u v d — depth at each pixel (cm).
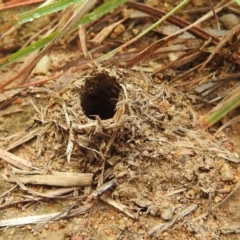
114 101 31
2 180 31
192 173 30
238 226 29
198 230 29
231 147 31
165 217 29
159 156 30
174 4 36
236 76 34
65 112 30
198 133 31
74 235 29
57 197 30
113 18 36
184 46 35
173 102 33
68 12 33
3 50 35
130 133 30
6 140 32
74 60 34
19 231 29
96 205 30
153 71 34
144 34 34
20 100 33
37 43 31
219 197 30
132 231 29
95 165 30
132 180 30
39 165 31
